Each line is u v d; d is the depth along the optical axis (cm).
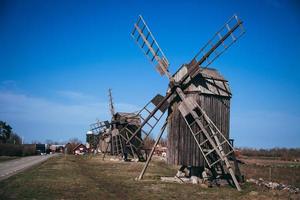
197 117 2883
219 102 3038
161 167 4597
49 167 4247
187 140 2989
